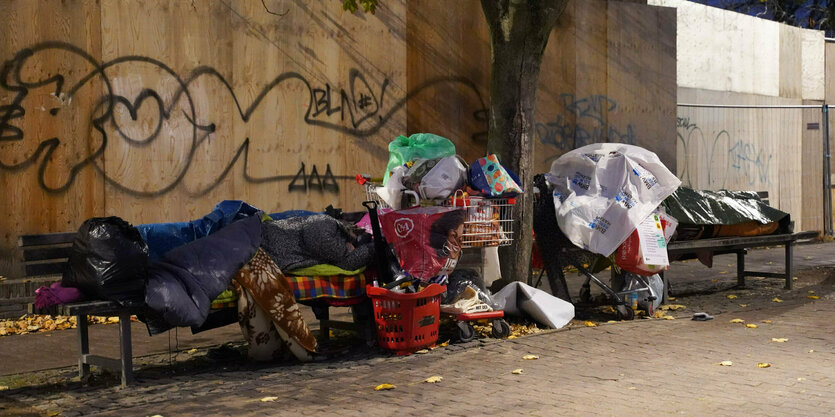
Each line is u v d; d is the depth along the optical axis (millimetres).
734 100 16234
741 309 8984
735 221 9930
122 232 5871
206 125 9859
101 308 5824
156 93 9539
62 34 8984
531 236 8531
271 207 10328
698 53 15445
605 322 8336
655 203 8320
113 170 9312
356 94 10961
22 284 8531
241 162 10109
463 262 10367
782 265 13055
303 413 5180
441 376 6102
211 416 5164
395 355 6875
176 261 6203
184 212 9750
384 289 6785
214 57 9891
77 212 9109
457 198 7398
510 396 5488
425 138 8312
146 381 6148
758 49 16719
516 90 8445
